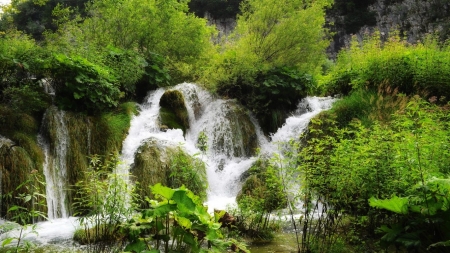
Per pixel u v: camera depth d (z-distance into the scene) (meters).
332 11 35.44
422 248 3.72
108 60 10.77
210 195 8.55
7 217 6.49
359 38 34.28
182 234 3.43
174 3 14.02
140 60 11.62
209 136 10.53
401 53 10.80
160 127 9.97
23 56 8.71
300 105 11.76
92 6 13.45
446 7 31.02
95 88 8.96
